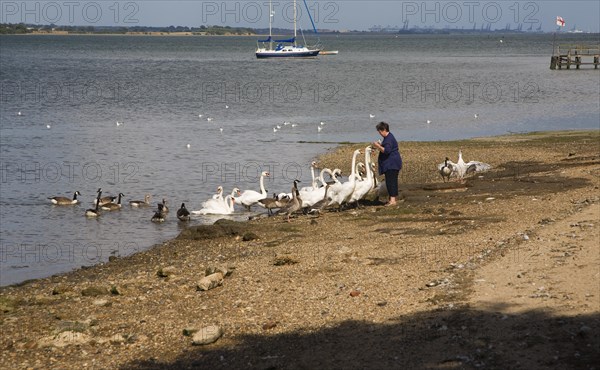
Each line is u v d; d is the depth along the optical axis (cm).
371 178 2159
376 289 1302
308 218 2056
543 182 2305
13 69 9944
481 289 1226
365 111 5316
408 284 1314
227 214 2377
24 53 15588
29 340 1181
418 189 2312
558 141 3550
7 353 1124
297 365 1005
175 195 2661
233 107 5591
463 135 4131
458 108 5472
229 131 4306
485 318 1092
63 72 9444
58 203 2491
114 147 3684
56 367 1063
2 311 1359
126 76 8800
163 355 1087
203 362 1046
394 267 1435
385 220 1917
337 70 10069
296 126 4534
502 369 932
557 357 949
